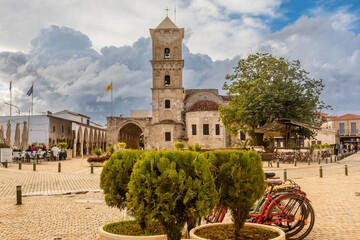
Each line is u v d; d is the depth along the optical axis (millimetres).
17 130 40719
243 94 38625
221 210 6574
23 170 26547
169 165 4688
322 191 14359
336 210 10242
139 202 4770
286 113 37969
